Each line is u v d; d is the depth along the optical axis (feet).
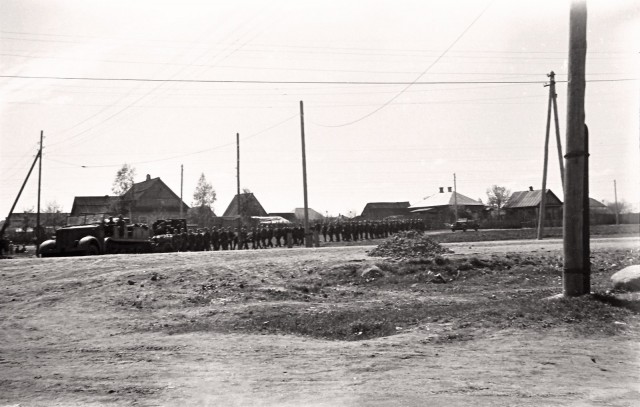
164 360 28.71
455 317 35.42
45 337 36.06
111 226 110.32
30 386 24.17
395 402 20.22
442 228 260.01
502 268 60.54
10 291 53.67
